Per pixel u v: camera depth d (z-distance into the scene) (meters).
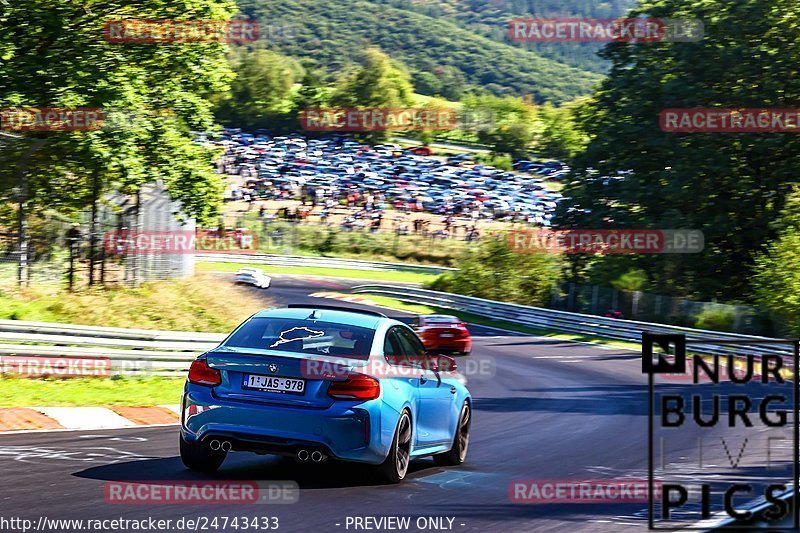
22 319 44.66
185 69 68.62
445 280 133.00
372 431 19.23
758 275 95.25
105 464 20.83
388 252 189.25
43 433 26.12
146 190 65.94
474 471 23.84
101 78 59.88
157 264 65.06
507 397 48.59
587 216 119.12
